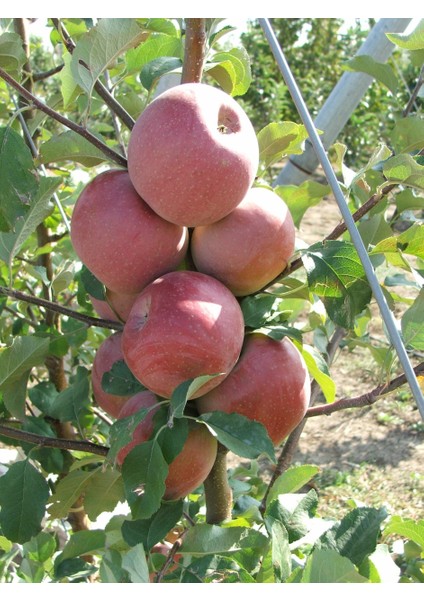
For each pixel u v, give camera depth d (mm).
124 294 540
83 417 773
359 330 794
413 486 1537
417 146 600
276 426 523
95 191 510
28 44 798
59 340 735
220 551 537
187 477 535
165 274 504
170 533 740
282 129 604
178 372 478
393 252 543
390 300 609
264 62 3541
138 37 533
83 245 507
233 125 490
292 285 583
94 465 767
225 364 486
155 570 571
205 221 486
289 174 936
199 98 474
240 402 513
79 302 778
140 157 472
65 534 917
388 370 546
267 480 1546
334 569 434
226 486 605
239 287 524
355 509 517
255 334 538
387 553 550
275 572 488
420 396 417
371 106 3260
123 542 632
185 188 465
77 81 542
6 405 643
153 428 519
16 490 610
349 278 514
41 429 692
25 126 762
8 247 565
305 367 546
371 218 637
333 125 916
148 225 497
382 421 1837
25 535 606
